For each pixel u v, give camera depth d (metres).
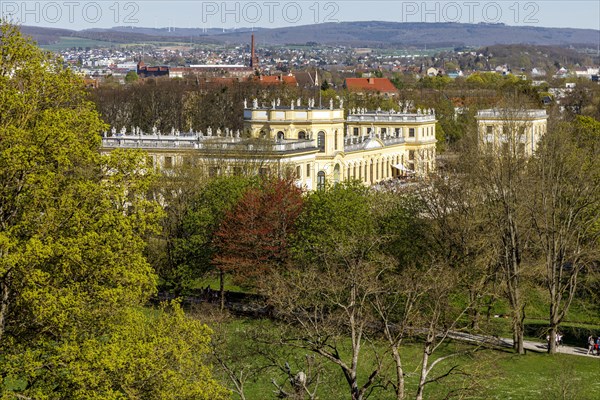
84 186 66.38
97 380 62.09
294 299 95.38
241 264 125.12
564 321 128.50
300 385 82.38
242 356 87.06
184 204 137.50
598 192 126.88
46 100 70.06
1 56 68.75
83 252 64.88
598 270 123.56
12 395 60.34
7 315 65.75
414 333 94.12
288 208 129.50
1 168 64.19
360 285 89.12
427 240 122.25
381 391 93.50
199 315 100.94
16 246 62.66
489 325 112.19
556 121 199.00
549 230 119.69
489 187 128.88
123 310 67.62
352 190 134.25
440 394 91.00
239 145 183.38
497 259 115.06
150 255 133.00
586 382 102.62
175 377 65.12
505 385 100.44
